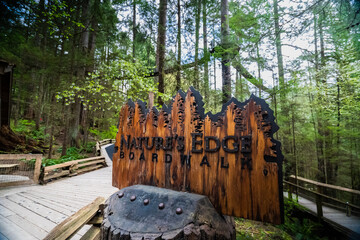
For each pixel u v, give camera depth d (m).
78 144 12.14
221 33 4.85
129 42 11.80
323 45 5.43
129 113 2.55
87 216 1.92
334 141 5.82
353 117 5.33
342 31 2.97
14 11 7.35
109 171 7.89
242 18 3.73
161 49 6.82
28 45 7.99
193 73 5.80
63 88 8.17
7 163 6.30
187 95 2.01
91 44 13.86
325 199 5.82
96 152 10.85
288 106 5.72
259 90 4.84
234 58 4.30
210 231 1.34
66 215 3.36
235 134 1.66
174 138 2.02
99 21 11.09
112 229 1.45
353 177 5.42
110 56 8.40
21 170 6.16
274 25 3.31
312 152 6.97
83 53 9.84
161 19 7.02
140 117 2.38
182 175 1.90
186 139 1.93
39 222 3.07
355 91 5.29
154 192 1.74
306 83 5.69
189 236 1.25
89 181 6.02
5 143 7.88
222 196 1.65
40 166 5.63
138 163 2.29
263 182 1.49
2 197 4.16
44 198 4.23
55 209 3.61
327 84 5.70
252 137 1.59
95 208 2.11
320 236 3.71
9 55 7.91
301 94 5.65
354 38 3.08
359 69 5.09
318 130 6.31
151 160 2.17
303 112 6.10
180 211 1.43
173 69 6.50
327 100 5.82
